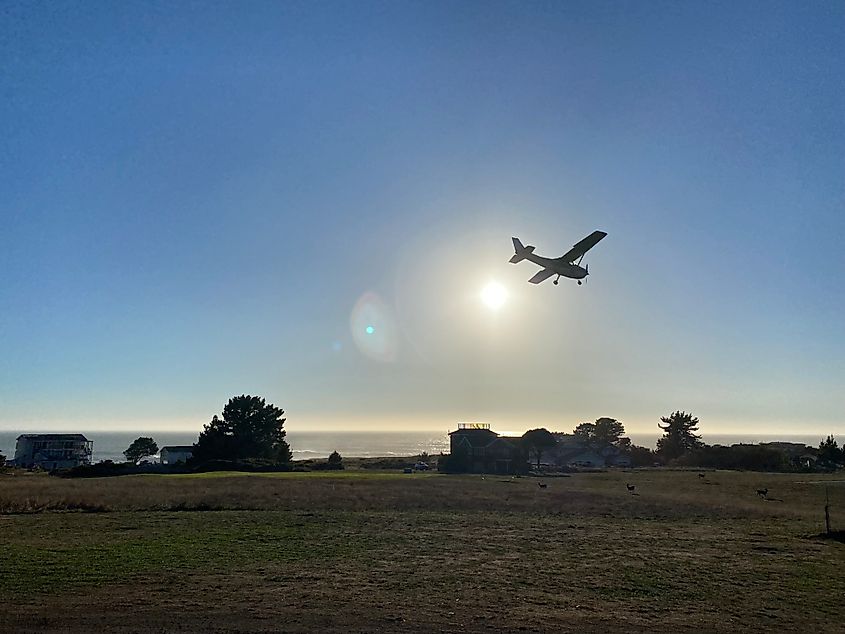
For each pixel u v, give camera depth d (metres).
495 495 44.28
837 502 47.84
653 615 14.77
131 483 50.88
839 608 15.82
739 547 24.61
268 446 91.44
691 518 34.62
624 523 31.69
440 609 14.53
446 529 27.53
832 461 124.50
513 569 19.38
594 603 15.66
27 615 13.23
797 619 14.80
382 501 38.28
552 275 33.12
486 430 95.25
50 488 44.53
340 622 13.21
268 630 12.49
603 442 132.12
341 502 37.31
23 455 114.19
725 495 51.81
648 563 20.95
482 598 15.70
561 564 20.39
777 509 40.47
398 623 13.28
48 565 18.27
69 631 12.16
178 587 15.97
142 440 122.56
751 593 17.17
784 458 109.12
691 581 18.44
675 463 119.06
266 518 29.94
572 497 44.91
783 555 22.98
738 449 114.19
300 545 22.66
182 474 69.56
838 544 25.59
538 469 92.50
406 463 101.88
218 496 39.19
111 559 19.36
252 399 94.62
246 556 20.38
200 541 23.06
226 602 14.59
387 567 19.16
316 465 87.44
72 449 117.75
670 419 141.25
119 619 13.04
